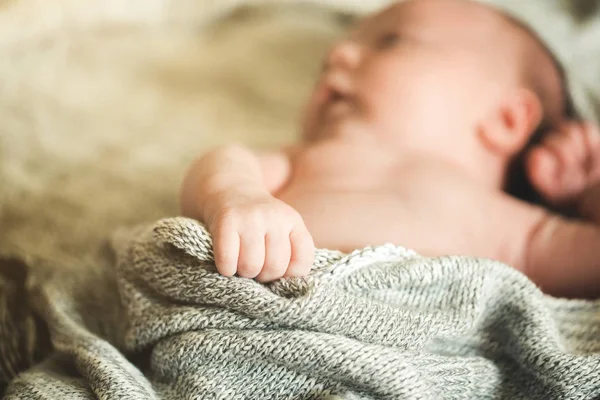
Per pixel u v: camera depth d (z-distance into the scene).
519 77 0.99
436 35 1.00
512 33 1.03
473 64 0.97
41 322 0.74
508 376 0.64
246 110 1.28
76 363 0.63
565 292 0.80
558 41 1.22
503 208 0.84
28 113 1.13
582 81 1.15
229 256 0.56
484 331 0.67
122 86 1.28
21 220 0.89
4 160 1.00
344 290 0.61
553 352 0.61
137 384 0.57
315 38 1.42
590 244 0.79
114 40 1.39
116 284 0.77
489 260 0.68
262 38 1.43
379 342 0.58
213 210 0.64
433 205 0.81
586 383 0.59
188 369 0.59
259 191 0.67
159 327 0.61
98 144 1.10
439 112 0.93
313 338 0.55
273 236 0.58
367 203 0.79
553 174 0.94
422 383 0.55
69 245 0.87
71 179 1.00
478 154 0.94
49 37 1.31
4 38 1.23
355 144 0.90
